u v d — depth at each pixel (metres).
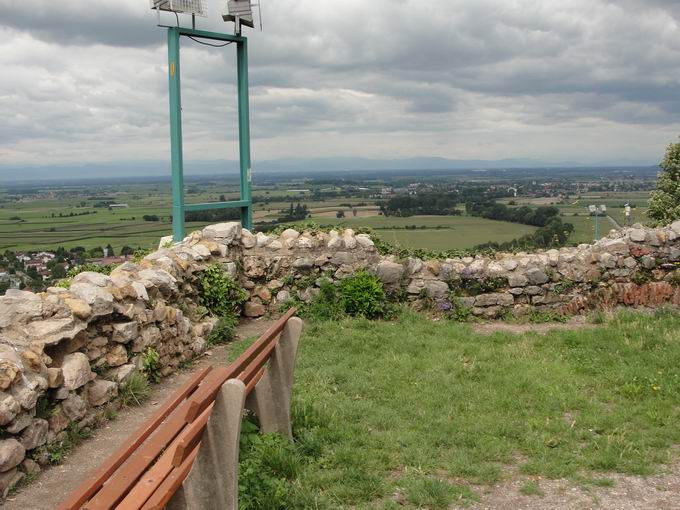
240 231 9.57
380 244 10.11
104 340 5.59
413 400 5.70
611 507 3.85
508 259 9.71
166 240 9.75
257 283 9.52
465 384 6.17
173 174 9.40
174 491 2.82
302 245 9.55
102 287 5.80
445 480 4.14
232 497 3.02
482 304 9.51
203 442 3.02
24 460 4.24
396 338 7.93
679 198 13.94
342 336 7.94
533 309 9.54
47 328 4.80
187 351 7.19
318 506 3.71
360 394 5.88
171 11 9.07
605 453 4.56
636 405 5.57
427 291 9.47
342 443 4.66
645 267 9.66
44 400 4.56
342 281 9.40
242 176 10.55
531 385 6.07
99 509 2.27
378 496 3.95
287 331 4.59
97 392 5.25
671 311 9.04
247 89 10.40
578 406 5.58
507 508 3.84
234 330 8.40
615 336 7.83
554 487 4.11
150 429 3.08
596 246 9.87
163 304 6.78
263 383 4.55
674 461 4.49
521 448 4.72
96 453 4.68
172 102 9.30
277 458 4.12
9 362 4.17
